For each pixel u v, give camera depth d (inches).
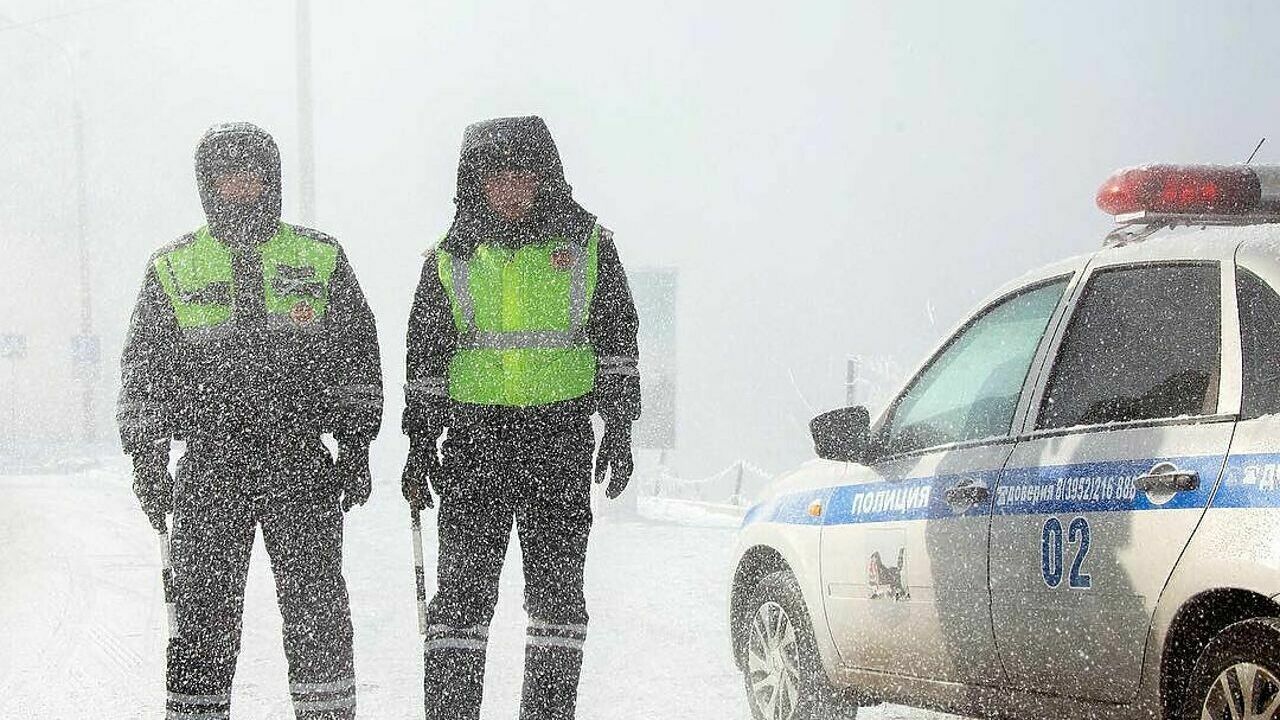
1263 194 192.1
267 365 197.2
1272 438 156.3
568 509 199.8
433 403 200.4
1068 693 177.8
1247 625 153.6
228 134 196.4
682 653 315.3
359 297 203.3
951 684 199.3
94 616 386.0
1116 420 177.9
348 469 204.2
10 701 275.0
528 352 197.0
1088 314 189.5
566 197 199.2
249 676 291.6
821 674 230.5
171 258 198.2
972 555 191.3
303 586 201.0
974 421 203.6
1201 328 172.7
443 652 201.2
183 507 198.4
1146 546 165.0
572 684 200.8
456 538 201.0
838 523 223.3
